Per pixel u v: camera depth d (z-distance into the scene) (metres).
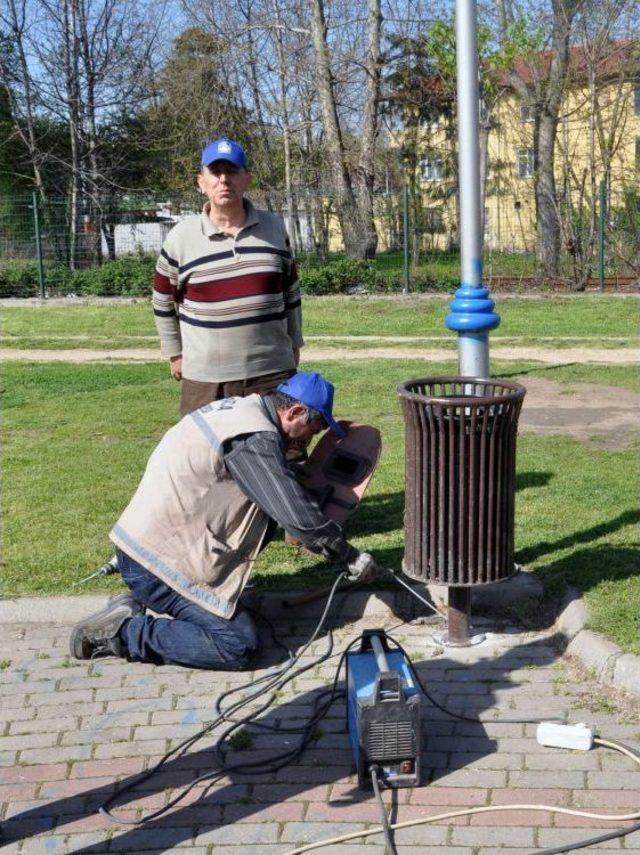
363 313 18.50
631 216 21.89
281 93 29.81
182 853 3.23
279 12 29.25
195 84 30.70
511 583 4.98
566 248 21.89
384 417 9.38
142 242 24.86
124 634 4.48
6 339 15.46
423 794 3.50
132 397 10.61
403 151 35.03
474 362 4.90
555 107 23.81
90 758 3.79
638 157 25.50
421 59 31.94
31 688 4.32
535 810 3.38
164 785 3.61
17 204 23.95
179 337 5.64
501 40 24.77
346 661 3.87
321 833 3.31
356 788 3.56
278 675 4.34
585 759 3.68
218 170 5.15
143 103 32.19
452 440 4.19
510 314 17.81
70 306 20.33
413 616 4.94
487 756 3.72
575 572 5.12
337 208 26.34
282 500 4.01
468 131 4.70
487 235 24.66
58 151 32.53
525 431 8.77
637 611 4.58
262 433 4.11
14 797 3.55
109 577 5.30
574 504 6.32
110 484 7.13
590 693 4.14
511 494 4.32
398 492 6.80
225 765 3.72
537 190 23.03
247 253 5.29
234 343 5.32
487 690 4.20
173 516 4.30
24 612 4.95
